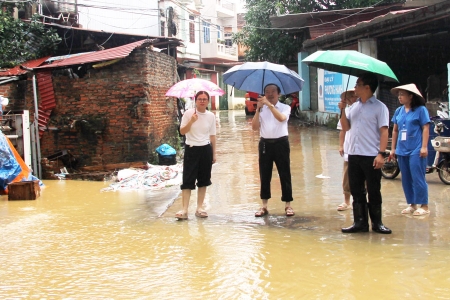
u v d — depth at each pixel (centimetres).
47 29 1609
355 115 561
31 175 979
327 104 2002
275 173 1006
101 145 1124
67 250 534
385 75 529
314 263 468
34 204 809
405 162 636
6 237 596
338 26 2148
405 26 1298
